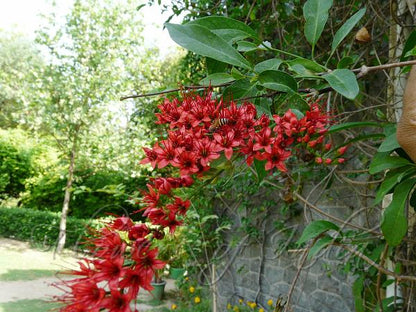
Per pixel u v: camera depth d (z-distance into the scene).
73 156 9.18
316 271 4.12
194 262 5.35
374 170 1.28
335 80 1.04
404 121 0.96
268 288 4.68
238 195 4.78
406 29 2.21
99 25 8.61
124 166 8.77
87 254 0.90
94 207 11.76
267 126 1.04
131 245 0.82
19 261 8.18
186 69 4.18
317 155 1.26
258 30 2.86
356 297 2.19
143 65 8.84
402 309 2.05
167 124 1.17
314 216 4.04
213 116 1.05
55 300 0.89
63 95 8.38
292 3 3.05
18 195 14.06
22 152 13.50
